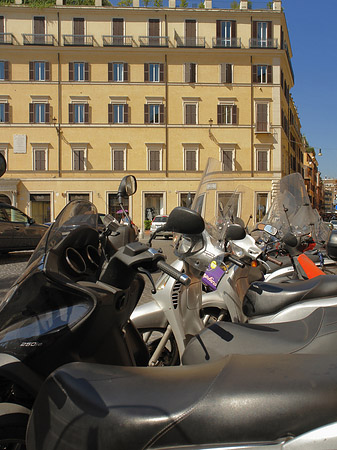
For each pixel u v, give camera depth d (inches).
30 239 586.6
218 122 1553.9
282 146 1624.0
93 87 1523.1
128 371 66.9
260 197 172.4
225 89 1556.3
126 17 1541.6
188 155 1552.7
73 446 59.0
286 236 185.8
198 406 56.5
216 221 143.3
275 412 55.1
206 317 144.6
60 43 1523.1
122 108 1539.1
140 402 58.6
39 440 62.9
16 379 74.5
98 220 93.6
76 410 60.4
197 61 1547.7
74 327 75.5
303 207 236.1
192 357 95.0
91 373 65.8
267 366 62.7
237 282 137.6
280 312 123.6
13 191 1489.9
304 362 63.6
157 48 1523.1
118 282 81.8
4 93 1501.0
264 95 1567.4
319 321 98.0
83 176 1526.8
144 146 1541.6
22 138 1507.1
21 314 80.4
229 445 54.2
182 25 1550.2
